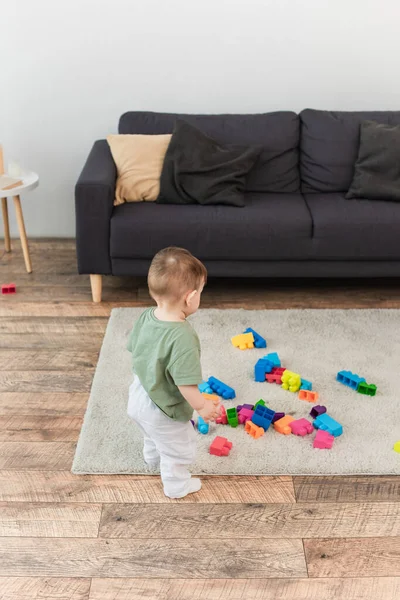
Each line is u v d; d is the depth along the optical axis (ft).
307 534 5.96
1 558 5.68
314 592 5.40
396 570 5.61
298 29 11.30
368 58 11.58
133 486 6.49
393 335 9.25
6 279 10.90
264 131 10.99
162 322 5.56
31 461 6.81
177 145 10.39
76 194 9.36
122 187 10.36
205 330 9.26
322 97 11.89
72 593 5.37
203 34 11.28
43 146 12.06
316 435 7.09
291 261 10.02
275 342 9.01
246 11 11.12
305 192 11.18
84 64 11.44
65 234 12.65
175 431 5.95
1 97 11.62
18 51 11.28
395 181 10.43
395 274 10.17
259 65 11.57
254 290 10.72
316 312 9.84
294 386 7.89
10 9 10.94
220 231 9.62
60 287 10.64
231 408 7.40
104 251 9.73
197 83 11.69
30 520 6.08
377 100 11.94
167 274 5.44
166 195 10.21
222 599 5.32
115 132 11.99
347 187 11.00
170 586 5.43
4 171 11.31
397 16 11.25
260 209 10.05
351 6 11.15
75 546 5.81
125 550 5.77
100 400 7.70
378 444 7.06
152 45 11.34
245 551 5.78
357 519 6.14
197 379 5.39
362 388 7.89
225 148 10.78
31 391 7.95
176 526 6.03
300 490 6.47
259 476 6.64
